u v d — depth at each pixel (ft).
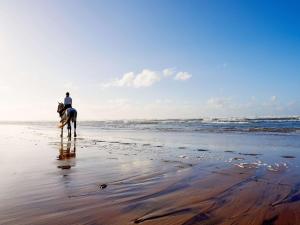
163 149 38.19
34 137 68.18
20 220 11.10
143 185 17.34
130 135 73.10
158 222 10.85
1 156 31.27
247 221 10.98
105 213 11.91
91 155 32.17
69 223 10.75
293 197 14.34
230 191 15.74
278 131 82.12
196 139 56.08
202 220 11.09
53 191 15.80
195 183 17.84
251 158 29.09
